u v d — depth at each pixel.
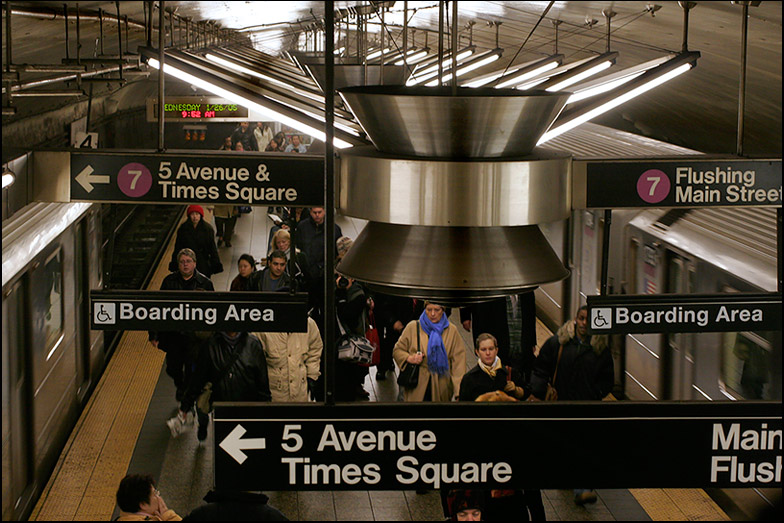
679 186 4.48
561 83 8.69
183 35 14.72
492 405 3.27
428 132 2.70
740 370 7.72
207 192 4.59
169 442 8.84
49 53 8.57
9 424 6.84
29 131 11.36
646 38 9.17
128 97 22.47
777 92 8.66
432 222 2.74
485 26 13.20
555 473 3.31
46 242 7.79
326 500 7.77
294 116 5.01
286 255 9.27
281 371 8.09
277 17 11.36
